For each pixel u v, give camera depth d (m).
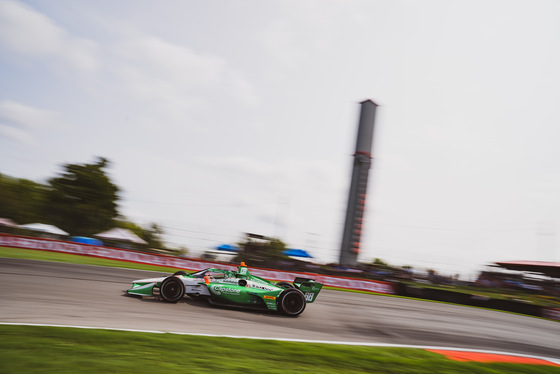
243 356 5.55
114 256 23.38
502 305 20.77
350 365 5.91
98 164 41.78
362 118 43.59
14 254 18.00
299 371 5.23
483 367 6.91
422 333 10.03
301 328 8.50
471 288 30.42
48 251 22.38
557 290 29.53
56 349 4.79
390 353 7.11
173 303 9.35
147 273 17.14
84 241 28.34
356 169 42.31
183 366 4.75
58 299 8.39
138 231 38.16
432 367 6.46
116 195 42.47
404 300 19.66
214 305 9.82
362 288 23.77
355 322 10.45
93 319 6.84
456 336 10.21
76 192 40.16
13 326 5.65
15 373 3.87
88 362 4.45
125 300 9.09
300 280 10.84
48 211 39.97
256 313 9.57
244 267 10.22
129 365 4.53
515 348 9.59
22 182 40.59
